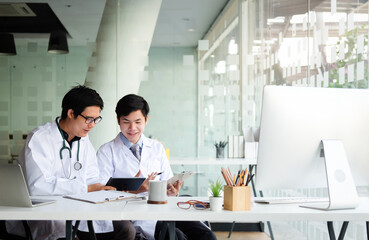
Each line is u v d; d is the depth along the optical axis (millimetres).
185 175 2172
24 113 5953
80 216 1638
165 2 6141
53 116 5957
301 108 1823
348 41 2746
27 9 6016
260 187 1854
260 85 5012
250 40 5465
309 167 1869
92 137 5910
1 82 5949
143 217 1653
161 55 6066
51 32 6000
